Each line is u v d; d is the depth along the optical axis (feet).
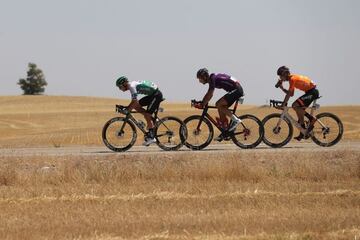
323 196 66.69
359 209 59.93
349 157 85.87
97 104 598.34
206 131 93.35
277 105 95.55
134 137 93.25
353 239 47.91
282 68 94.38
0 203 63.77
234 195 66.69
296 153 86.53
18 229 51.85
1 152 96.84
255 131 94.38
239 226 52.03
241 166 78.23
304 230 50.70
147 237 48.91
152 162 82.74
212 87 91.04
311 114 96.32
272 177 77.92
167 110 524.93
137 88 91.61
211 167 77.97
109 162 82.84
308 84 94.48
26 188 71.72
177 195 66.95
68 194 67.77
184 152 88.69
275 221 53.88
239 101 92.22
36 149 105.19
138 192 68.74
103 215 57.41
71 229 51.67
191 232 50.44
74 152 94.58
